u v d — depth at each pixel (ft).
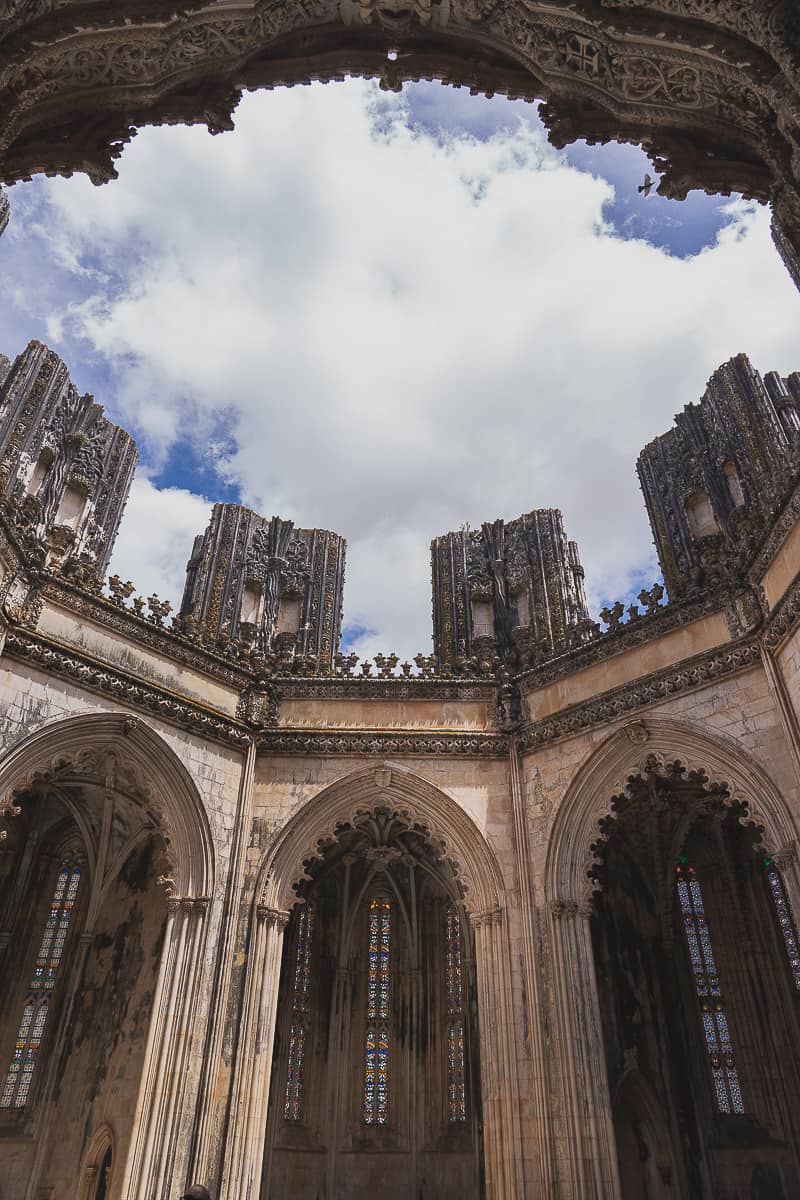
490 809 85.81
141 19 45.91
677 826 103.50
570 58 50.31
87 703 77.87
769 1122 90.22
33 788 95.04
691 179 53.36
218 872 81.15
